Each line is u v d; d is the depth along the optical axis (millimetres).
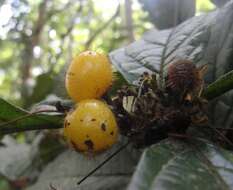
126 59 102
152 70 97
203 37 98
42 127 86
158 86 75
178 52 98
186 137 71
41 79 194
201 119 73
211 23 99
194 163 62
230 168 62
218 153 67
